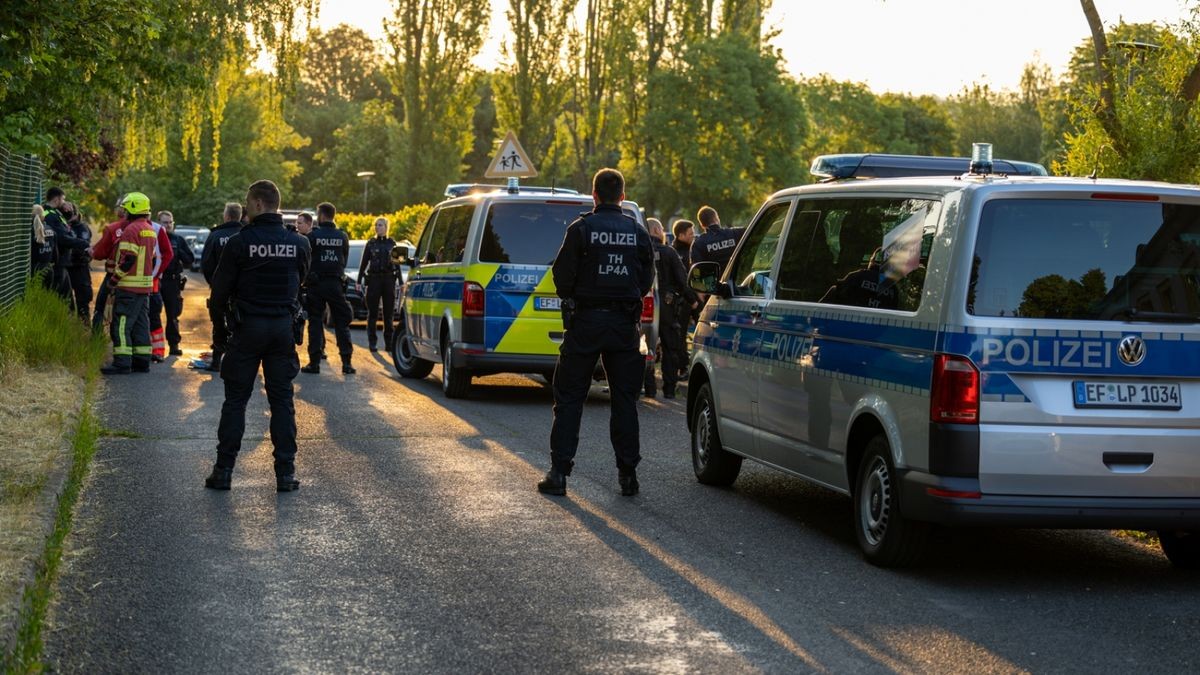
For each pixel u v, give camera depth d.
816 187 10.19
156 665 6.32
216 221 90.25
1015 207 8.02
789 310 9.98
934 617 7.43
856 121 113.25
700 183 74.38
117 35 15.27
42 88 15.90
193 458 12.24
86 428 12.88
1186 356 7.98
